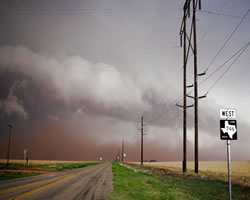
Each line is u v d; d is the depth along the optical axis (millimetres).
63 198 10305
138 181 19375
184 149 29312
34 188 13734
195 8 28328
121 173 30469
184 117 29844
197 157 26688
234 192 14117
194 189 15211
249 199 11930
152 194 12109
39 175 26047
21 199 9836
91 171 36438
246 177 24609
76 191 12695
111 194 11766
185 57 30594
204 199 11469
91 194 11672
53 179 20531
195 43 27719
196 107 26844
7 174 25922
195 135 26891
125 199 10367
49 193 11758
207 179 21844
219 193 13719
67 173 30453
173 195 12141
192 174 25781
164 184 17531
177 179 22469
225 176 25922
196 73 27094
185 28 31281
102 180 19922
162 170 40375
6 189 13195
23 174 26922
